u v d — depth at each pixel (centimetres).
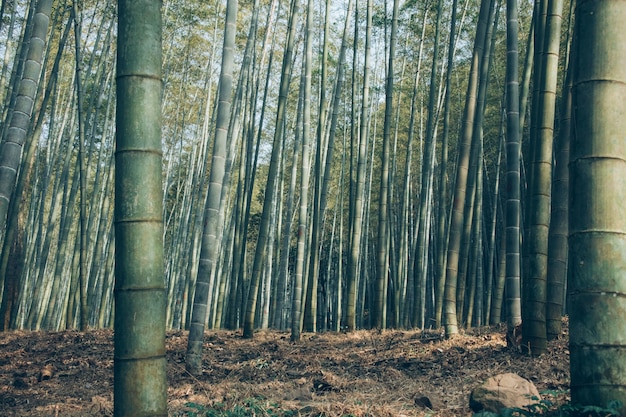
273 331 1151
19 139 509
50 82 1119
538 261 595
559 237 647
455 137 1600
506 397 414
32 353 838
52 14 1290
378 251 1086
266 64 1576
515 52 680
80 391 599
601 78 279
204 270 636
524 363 575
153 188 259
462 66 1532
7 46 1137
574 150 285
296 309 924
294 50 1455
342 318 2038
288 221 1253
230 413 415
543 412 350
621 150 277
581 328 275
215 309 1457
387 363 664
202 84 1656
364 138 1052
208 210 637
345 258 2078
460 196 751
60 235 1282
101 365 728
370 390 545
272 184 973
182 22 1466
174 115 1792
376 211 1977
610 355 268
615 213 274
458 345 714
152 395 252
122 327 253
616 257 272
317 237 1121
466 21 1434
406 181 1288
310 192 1688
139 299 253
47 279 1873
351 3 1129
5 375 687
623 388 267
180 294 1484
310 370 648
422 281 1262
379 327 1066
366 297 2111
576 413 271
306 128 991
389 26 1481
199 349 632
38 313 1569
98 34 1288
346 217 2028
